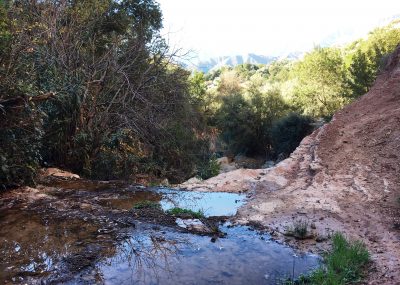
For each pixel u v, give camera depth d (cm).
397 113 973
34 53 886
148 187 774
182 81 1383
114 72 1083
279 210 597
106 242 471
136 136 1238
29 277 380
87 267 406
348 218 554
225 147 2995
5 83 654
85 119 1025
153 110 1207
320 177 757
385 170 745
